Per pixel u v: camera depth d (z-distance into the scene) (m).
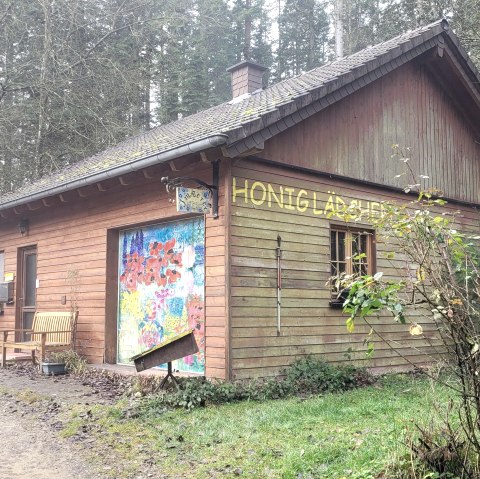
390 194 10.70
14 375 9.48
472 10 18.41
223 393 7.12
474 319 3.77
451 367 3.92
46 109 21.03
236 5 33.50
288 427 5.79
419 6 20.31
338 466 4.55
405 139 11.22
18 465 5.00
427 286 3.92
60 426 6.12
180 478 4.57
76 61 21.30
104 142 21.53
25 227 12.57
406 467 3.97
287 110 8.27
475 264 4.27
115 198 10.14
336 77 9.22
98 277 10.38
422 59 11.69
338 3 25.47
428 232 3.94
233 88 13.98
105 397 7.45
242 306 7.98
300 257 8.88
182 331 8.91
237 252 8.02
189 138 8.02
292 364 8.46
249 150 7.82
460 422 4.00
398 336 10.35
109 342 10.09
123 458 5.09
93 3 21.91
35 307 12.39
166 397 6.94
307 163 9.20
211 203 8.08
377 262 9.98
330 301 9.25
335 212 4.84
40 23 21.52
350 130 10.06
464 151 12.70
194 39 26.95
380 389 8.09
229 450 5.14
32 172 21.42
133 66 22.77
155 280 9.52
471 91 12.16
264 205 8.48
